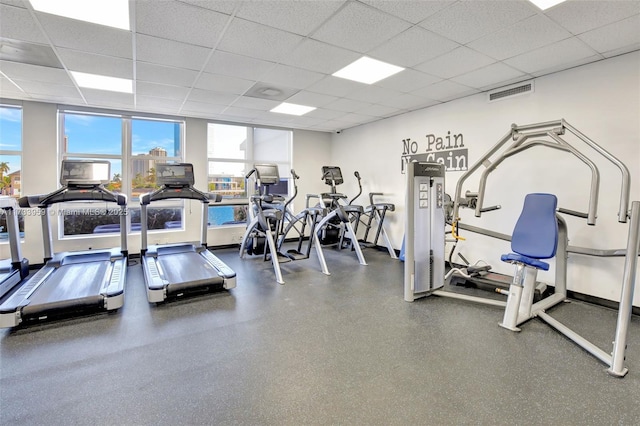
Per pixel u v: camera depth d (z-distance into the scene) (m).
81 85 4.25
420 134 5.68
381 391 2.08
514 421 1.81
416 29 2.83
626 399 2.00
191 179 4.96
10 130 4.98
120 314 3.32
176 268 4.28
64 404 1.96
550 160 3.96
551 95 3.91
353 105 5.39
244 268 5.20
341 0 2.39
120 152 5.71
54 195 4.14
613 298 3.49
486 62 3.57
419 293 3.75
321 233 7.13
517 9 2.51
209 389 2.11
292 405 1.95
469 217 4.90
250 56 3.39
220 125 6.69
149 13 2.54
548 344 2.69
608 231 3.50
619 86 3.38
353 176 7.32
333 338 2.81
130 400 2.00
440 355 2.52
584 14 2.58
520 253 3.16
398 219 6.27
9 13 2.50
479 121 4.71
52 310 3.03
